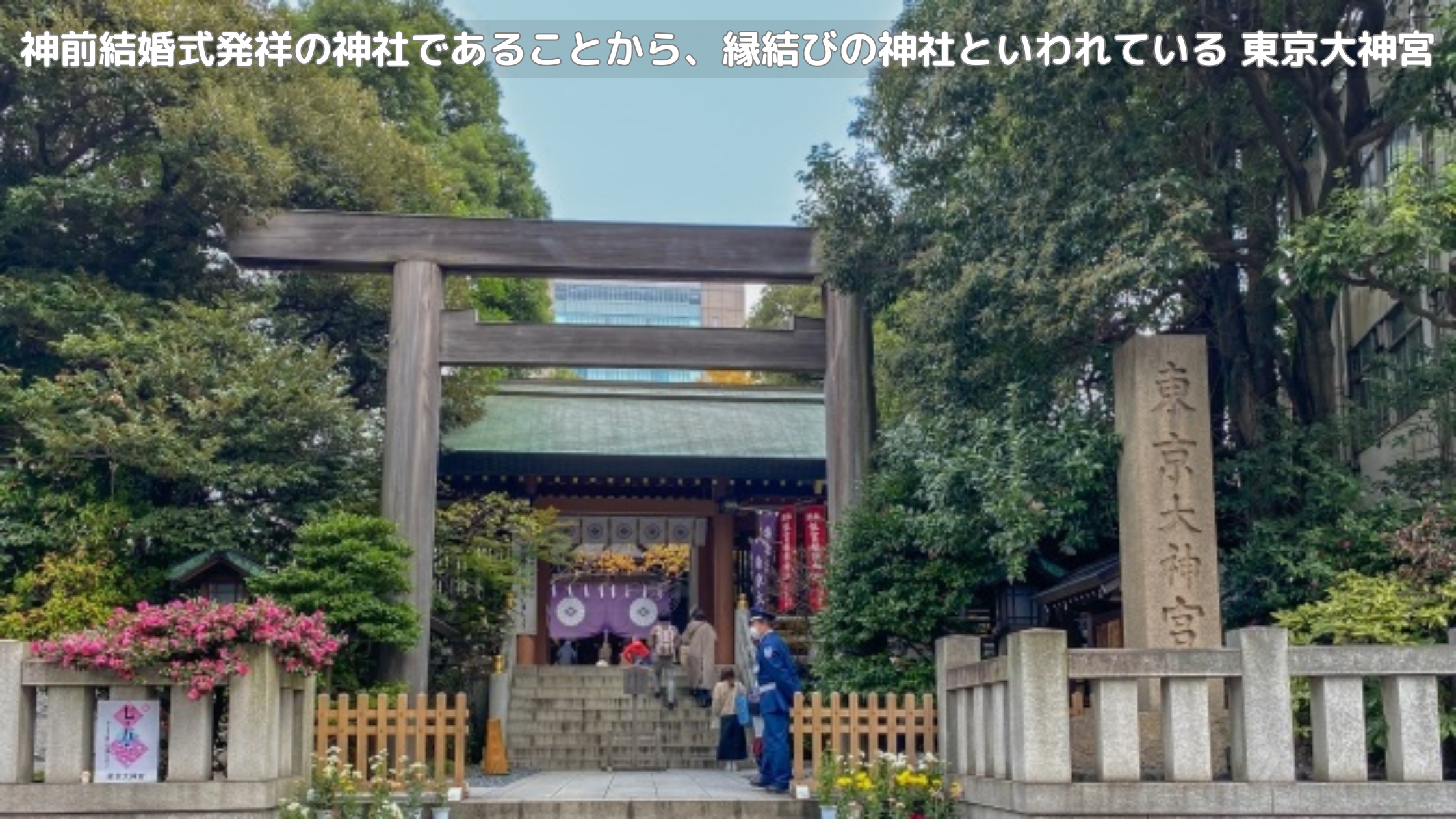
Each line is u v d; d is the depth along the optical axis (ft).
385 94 94.12
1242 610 43.60
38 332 58.29
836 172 53.62
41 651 31.01
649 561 90.58
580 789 46.85
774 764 43.09
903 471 53.78
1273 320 47.80
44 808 30.53
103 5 57.00
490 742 57.26
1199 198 39.73
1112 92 41.27
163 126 55.83
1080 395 47.14
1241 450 46.62
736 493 79.66
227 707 35.27
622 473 75.97
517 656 75.20
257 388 55.77
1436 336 46.98
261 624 31.63
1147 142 40.78
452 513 66.18
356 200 65.62
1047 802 28.68
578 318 238.07
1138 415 39.88
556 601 88.07
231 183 56.18
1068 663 29.35
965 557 50.57
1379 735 33.06
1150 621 38.83
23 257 59.52
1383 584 36.55
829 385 58.90
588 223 59.16
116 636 30.91
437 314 57.98
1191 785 28.84
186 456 53.52
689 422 82.89
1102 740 29.25
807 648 67.26
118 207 58.23
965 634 51.31
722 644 79.46
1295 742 34.99
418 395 56.80
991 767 32.73
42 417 53.36
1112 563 48.96
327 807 33.83
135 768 31.07
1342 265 36.29
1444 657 29.53
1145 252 38.29
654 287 241.76
